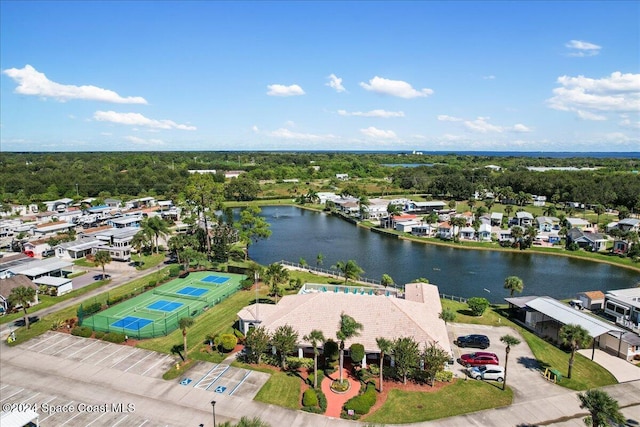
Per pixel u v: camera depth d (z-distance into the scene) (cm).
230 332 6344
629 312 6925
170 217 16612
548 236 14088
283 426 4156
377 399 4609
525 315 7012
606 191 19125
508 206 19112
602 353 5872
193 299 8012
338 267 9675
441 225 14650
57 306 7550
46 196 19400
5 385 4881
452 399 4644
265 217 19262
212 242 12006
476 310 7112
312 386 4862
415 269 10981
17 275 8056
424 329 5416
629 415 4391
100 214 16125
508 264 11550
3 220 14388
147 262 10738
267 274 7844
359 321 5569
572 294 9150
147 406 4478
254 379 5022
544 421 4291
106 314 7194
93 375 5119
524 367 5394
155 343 6019
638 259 11656
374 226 16625
